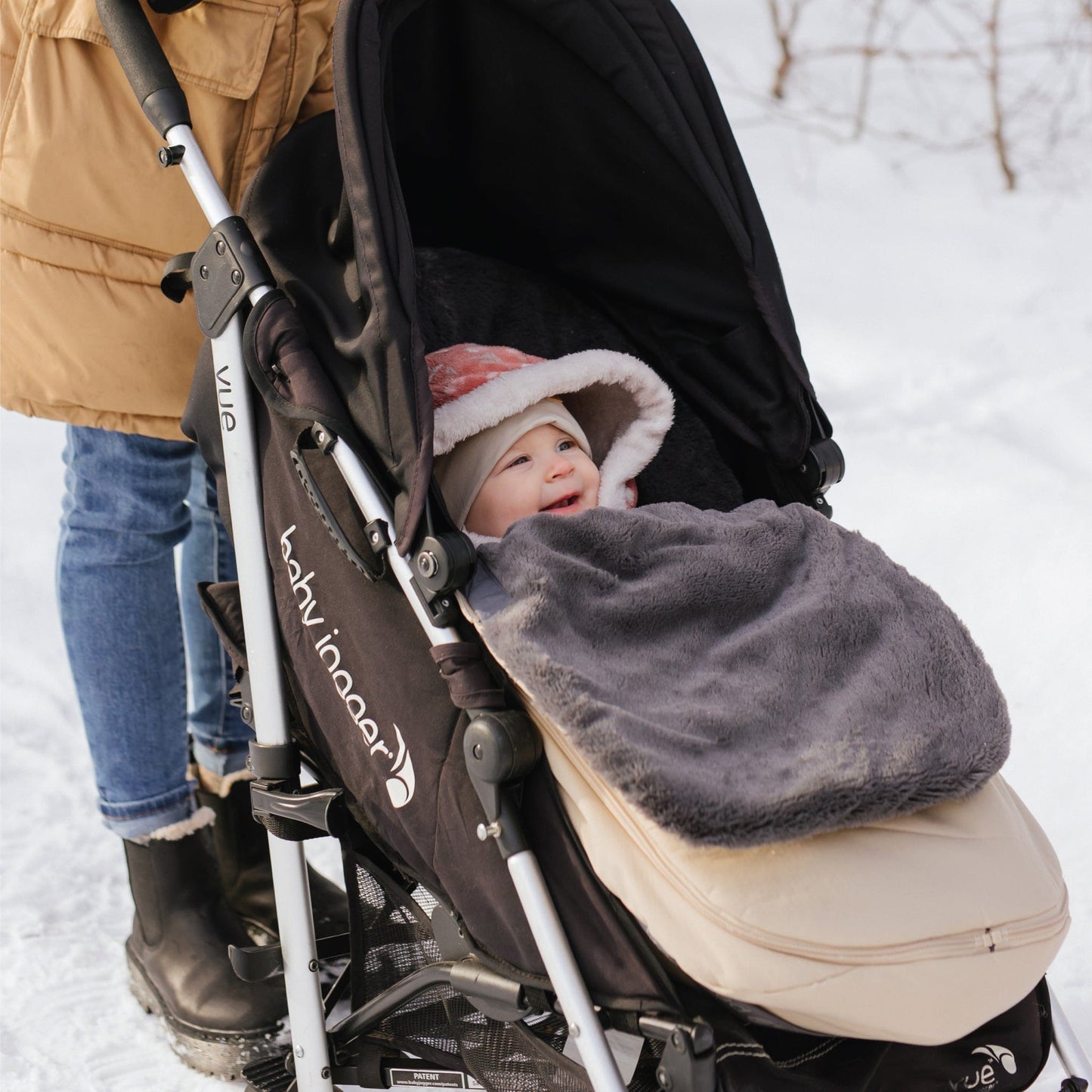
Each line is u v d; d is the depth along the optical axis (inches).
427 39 66.8
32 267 67.0
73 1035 75.9
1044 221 178.5
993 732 52.1
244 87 65.3
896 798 48.4
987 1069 54.3
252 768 62.2
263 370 58.7
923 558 114.7
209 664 81.5
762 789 47.4
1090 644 103.5
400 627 55.4
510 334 75.4
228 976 73.9
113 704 74.2
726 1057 48.1
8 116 65.5
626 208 71.6
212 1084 72.5
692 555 57.9
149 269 67.8
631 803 47.0
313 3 66.2
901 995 45.9
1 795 99.0
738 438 72.5
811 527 61.7
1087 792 91.7
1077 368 140.2
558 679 49.6
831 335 153.8
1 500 136.9
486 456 71.0
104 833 95.6
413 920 60.3
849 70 221.9
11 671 113.3
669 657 54.4
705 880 46.8
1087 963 77.8
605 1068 48.1
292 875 61.6
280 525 60.5
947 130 205.5
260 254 59.4
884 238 177.3
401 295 54.5
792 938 45.5
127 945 80.4
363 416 56.1
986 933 47.1
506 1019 53.4
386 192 54.9
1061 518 115.5
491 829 50.4
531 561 54.3
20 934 84.5
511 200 73.9
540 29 66.6
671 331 73.4
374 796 57.7
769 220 184.7
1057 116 200.7
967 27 224.8
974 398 138.9
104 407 69.7
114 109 65.2
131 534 72.7
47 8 64.1
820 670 54.0
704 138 66.9
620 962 48.9
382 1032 61.6
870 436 134.1
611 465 73.9
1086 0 217.8
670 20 66.8
